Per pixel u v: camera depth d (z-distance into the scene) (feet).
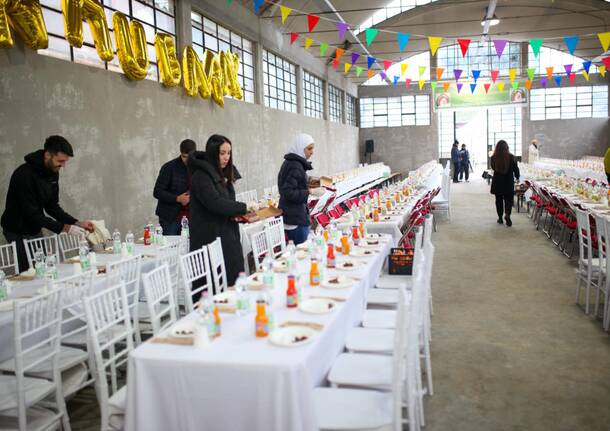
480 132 118.93
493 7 50.70
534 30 64.80
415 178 42.83
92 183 21.86
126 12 24.93
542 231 31.30
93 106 21.90
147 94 25.82
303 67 53.72
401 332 6.83
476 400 10.78
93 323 8.49
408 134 82.33
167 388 7.14
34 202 14.28
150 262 15.05
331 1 45.78
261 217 13.73
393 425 6.95
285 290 10.66
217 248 13.52
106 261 15.28
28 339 10.27
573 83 76.28
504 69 76.89
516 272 21.74
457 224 35.29
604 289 15.28
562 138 77.77
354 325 10.77
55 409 10.06
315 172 58.54
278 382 6.72
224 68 33.24
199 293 13.75
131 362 7.23
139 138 25.12
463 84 78.07
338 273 12.12
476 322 15.66
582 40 66.49
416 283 8.42
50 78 19.56
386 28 60.34
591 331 14.58
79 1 19.94
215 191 13.07
